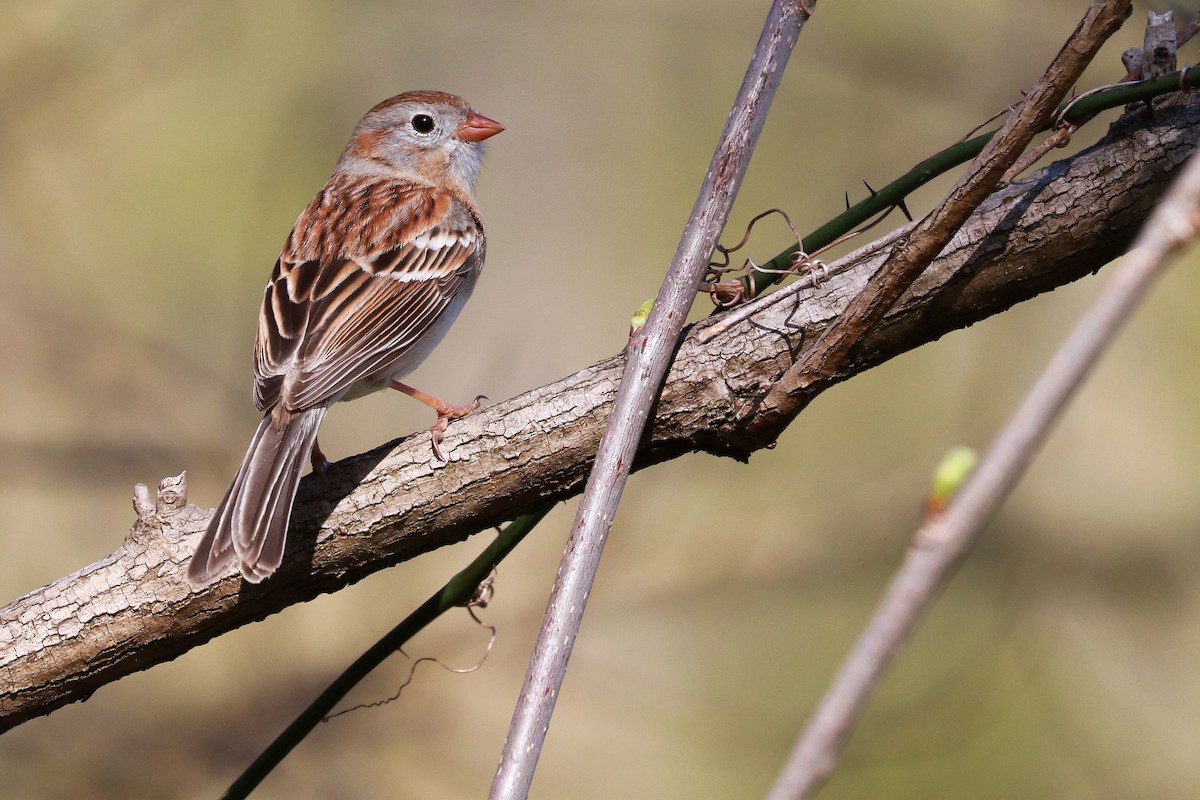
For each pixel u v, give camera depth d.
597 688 11.04
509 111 13.79
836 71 13.56
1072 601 11.13
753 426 5.23
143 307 13.34
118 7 13.11
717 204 4.48
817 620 11.38
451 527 5.50
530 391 5.47
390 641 5.59
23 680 5.57
